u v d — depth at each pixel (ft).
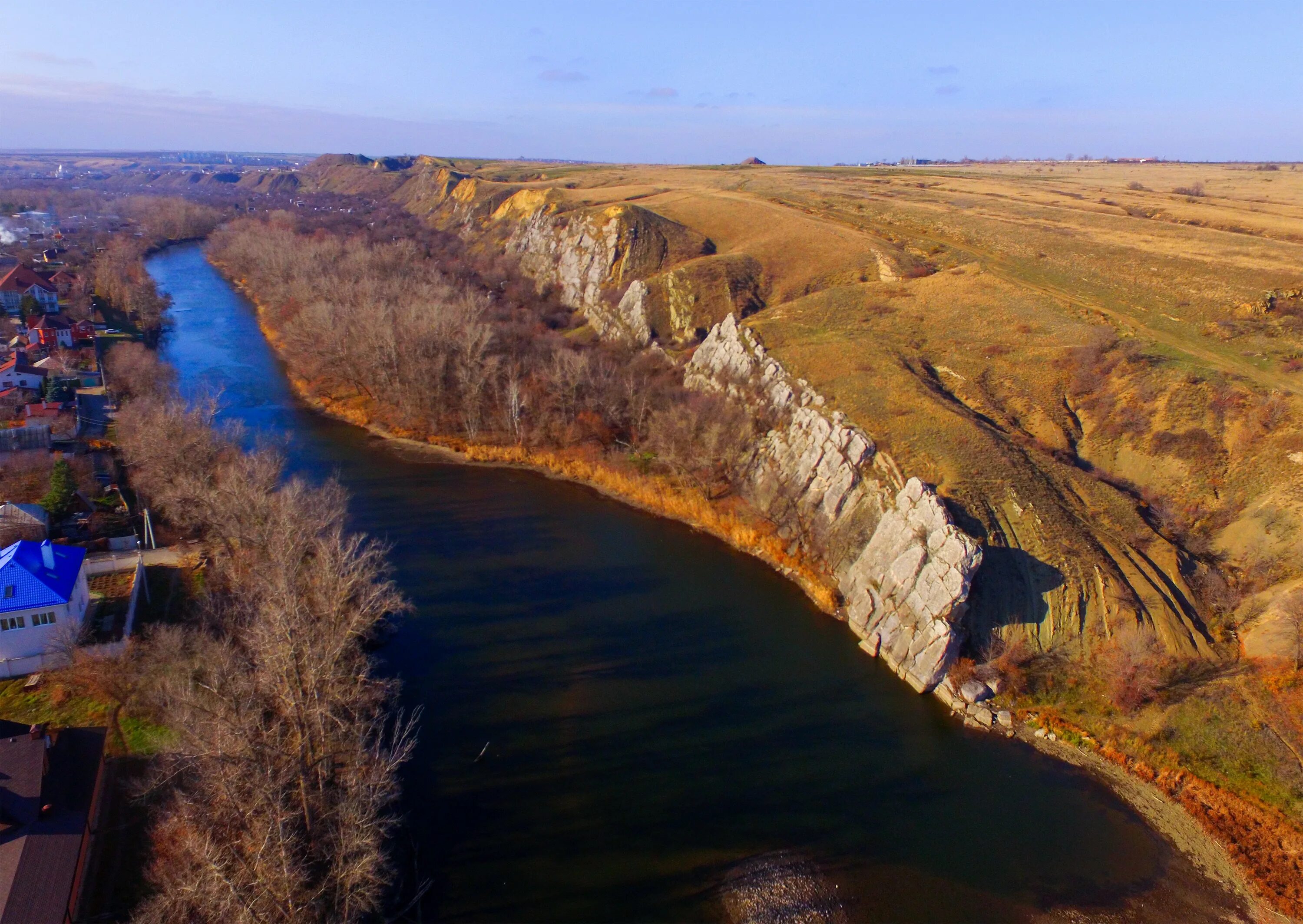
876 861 114.93
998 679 151.84
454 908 102.68
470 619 169.99
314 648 110.83
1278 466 172.14
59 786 103.86
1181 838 121.39
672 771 130.21
